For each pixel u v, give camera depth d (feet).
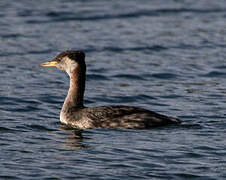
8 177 39.63
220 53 79.05
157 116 51.31
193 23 93.81
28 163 42.24
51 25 91.15
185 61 75.72
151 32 88.53
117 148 45.47
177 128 50.29
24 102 59.26
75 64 54.08
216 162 42.60
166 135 48.44
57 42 82.69
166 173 40.70
